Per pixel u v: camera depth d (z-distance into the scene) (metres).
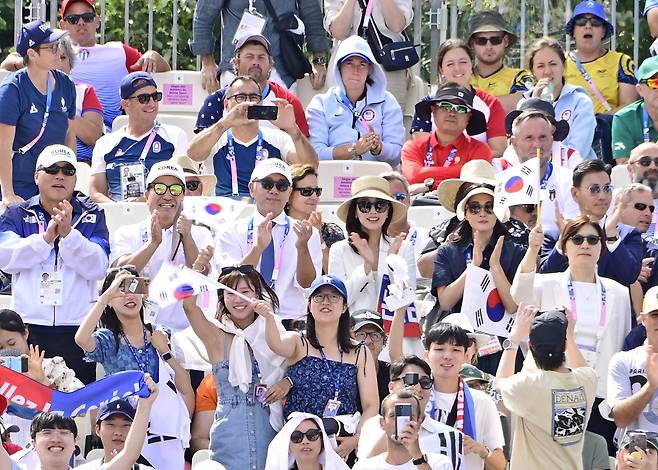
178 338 35.91
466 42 49.34
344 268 38.09
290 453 32.19
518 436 33.03
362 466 31.11
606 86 48.56
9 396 30.14
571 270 37.19
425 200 42.56
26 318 36.94
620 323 37.12
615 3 51.22
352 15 48.78
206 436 35.41
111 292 33.75
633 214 39.31
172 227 37.84
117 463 30.66
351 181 43.75
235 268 34.16
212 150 42.53
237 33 46.84
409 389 32.75
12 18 57.94
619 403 35.25
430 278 39.72
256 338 33.84
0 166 41.28
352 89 45.88
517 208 39.69
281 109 42.06
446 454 32.59
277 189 37.94
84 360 35.91
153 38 55.66
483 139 45.66
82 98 46.22
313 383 33.69
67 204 36.94
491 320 36.78
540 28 51.88
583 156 45.78
